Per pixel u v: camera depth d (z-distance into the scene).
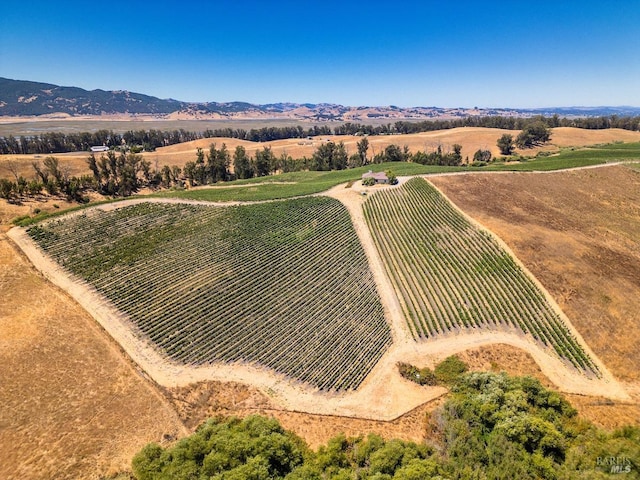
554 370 60.41
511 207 105.75
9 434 40.00
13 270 65.69
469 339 65.25
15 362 48.59
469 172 130.12
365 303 71.81
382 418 49.19
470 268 80.69
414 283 77.69
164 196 106.94
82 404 44.84
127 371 50.53
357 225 98.38
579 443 40.50
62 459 38.47
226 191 125.06
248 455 35.22
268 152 190.75
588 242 90.31
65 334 54.38
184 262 74.69
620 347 64.50
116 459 39.34
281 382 53.41
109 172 140.50
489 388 48.62
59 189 120.94
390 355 61.56
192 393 49.28
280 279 74.25
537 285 75.62
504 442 40.06
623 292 74.50
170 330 58.38
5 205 103.06
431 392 54.16
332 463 37.78
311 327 64.25
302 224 95.12
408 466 34.28
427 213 102.00
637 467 34.41
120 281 67.12
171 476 32.94
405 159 193.75
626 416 52.22
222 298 66.75
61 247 74.31
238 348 57.78
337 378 55.59
